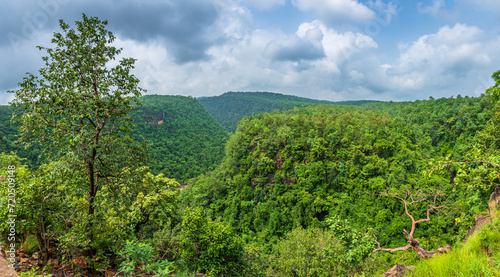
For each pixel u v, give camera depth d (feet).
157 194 49.57
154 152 493.36
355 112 376.48
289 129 279.69
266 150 280.10
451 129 370.94
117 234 32.50
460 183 33.47
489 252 19.67
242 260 57.06
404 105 544.62
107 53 31.60
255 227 222.28
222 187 265.75
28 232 27.91
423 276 15.69
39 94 26.66
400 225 177.68
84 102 27.04
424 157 286.87
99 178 33.37
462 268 13.70
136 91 31.45
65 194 29.45
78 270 26.32
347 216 208.95
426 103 492.95
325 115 344.49
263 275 72.38
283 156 267.18
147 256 18.28
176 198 57.16
